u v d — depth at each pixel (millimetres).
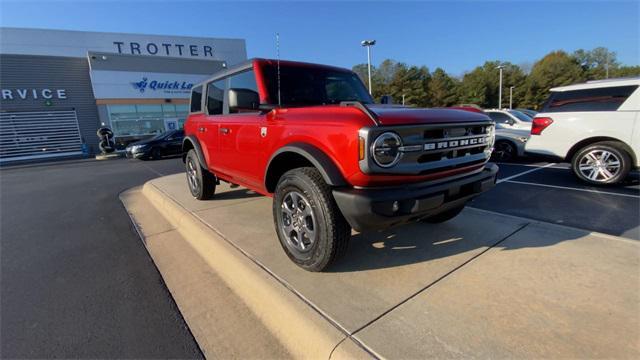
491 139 2928
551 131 5777
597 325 1859
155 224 4617
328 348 1811
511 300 2121
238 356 1961
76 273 3133
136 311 2461
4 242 4082
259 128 3076
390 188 2217
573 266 2527
